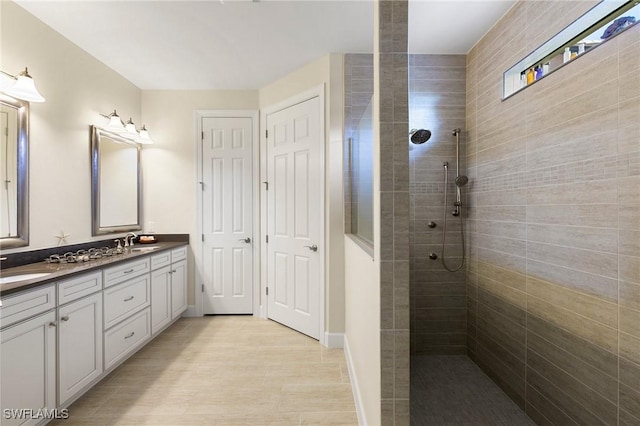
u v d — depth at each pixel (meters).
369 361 1.59
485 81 2.46
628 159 1.33
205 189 3.74
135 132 3.30
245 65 3.10
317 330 3.01
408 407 1.29
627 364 1.34
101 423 1.85
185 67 3.15
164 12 2.27
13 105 2.12
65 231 2.56
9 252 2.10
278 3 2.16
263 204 3.64
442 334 2.78
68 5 2.18
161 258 3.09
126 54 2.88
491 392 2.22
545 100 1.81
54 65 2.47
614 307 1.39
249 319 3.61
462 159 2.74
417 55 2.76
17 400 1.60
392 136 1.30
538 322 1.88
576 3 1.58
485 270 2.47
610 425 1.41
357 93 2.83
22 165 2.16
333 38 2.60
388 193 1.29
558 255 1.72
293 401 2.06
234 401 2.06
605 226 1.44
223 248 3.74
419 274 2.77
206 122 3.72
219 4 2.17
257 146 3.70
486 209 2.45
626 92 1.33
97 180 2.92
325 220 2.92
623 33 1.34
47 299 1.78
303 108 3.12
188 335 3.15
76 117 2.70
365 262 1.72
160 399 2.08
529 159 1.96
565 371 1.67
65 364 1.90
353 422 1.87
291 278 3.30
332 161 2.84
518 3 2.05
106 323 2.29
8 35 2.10
